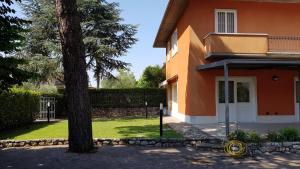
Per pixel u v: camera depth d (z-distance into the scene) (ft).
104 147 37.68
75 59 33.55
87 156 32.14
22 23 32.19
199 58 58.08
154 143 38.83
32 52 97.40
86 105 34.12
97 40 94.43
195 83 57.93
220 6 59.11
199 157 32.89
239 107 60.75
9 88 35.83
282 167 29.32
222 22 59.11
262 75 60.85
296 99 61.57
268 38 57.21
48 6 94.84
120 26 100.83
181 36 66.80
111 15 100.27
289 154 35.12
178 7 61.41
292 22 61.11
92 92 91.91
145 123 62.80
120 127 55.42
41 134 46.44
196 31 58.13
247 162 31.27
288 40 58.34
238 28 59.47
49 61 90.68
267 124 56.54
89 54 97.55
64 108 87.71
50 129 53.26
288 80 61.41
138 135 44.19
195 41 58.08
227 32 59.06
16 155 32.96
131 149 36.63
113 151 35.22
